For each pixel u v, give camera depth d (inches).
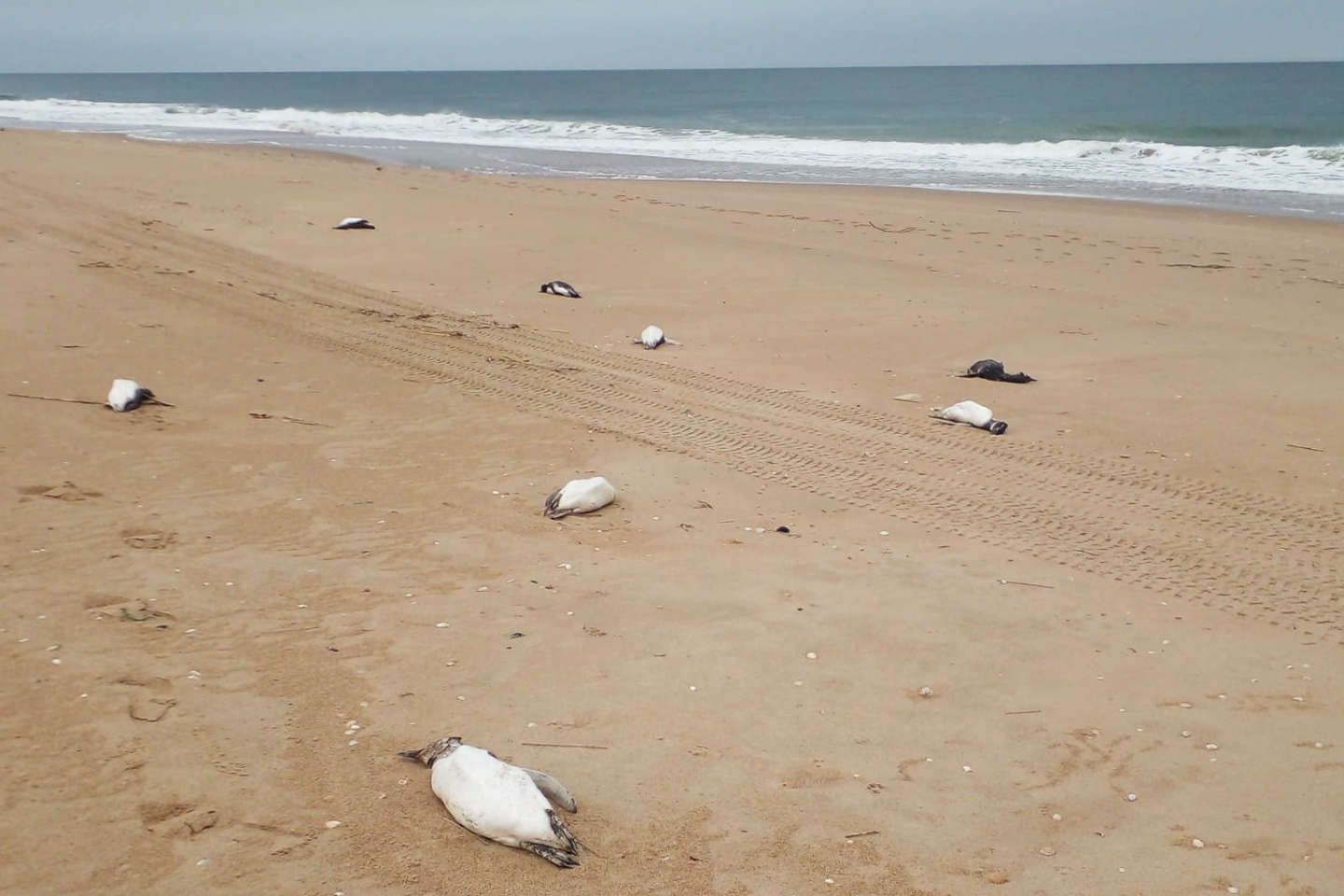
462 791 182.2
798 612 271.9
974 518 338.6
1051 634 267.1
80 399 389.4
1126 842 190.9
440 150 1480.1
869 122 2057.1
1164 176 1160.8
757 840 186.2
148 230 699.4
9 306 489.7
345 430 388.8
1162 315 585.3
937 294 621.3
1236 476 376.8
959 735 222.7
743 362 491.5
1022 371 488.7
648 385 455.8
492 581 281.0
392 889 166.1
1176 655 259.6
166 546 287.1
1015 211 908.6
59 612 247.1
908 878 178.7
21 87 5034.5
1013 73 5590.6
